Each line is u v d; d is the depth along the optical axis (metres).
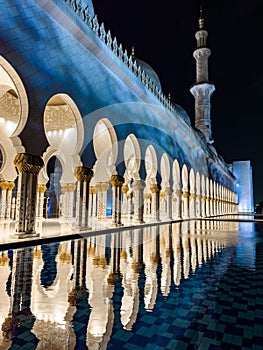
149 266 5.24
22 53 6.97
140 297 3.49
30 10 7.30
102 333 2.53
